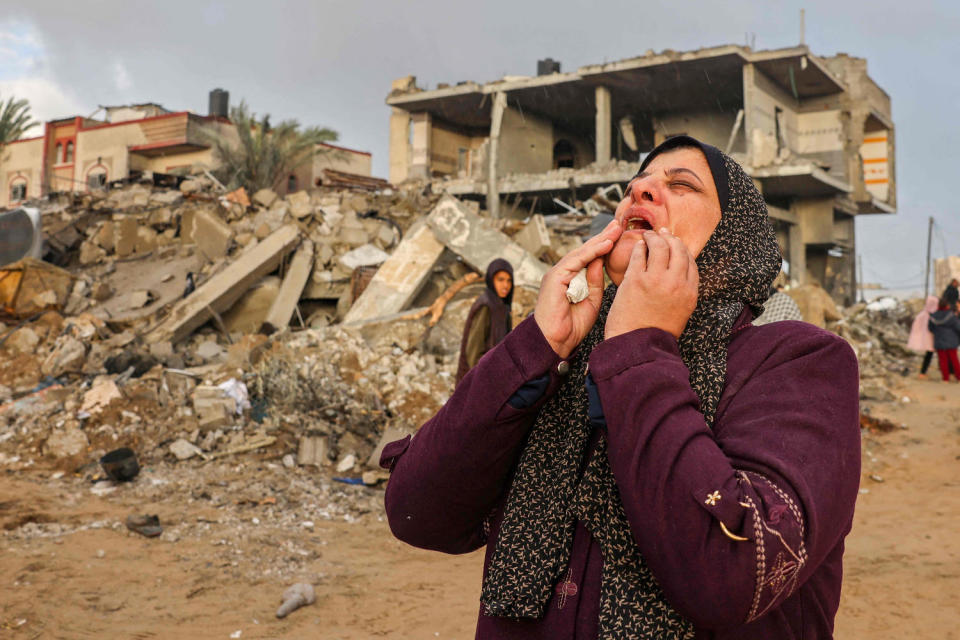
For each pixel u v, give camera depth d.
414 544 1.16
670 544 0.81
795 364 0.93
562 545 0.95
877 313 22.17
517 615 0.93
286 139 28.11
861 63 32.75
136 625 3.69
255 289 12.87
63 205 17.62
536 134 35.00
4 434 7.14
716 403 0.92
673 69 28.83
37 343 10.05
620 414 0.87
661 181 1.03
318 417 7.84
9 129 38.56
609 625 0.87
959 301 13.08
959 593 4.27
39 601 3.90
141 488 6.18
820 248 33.75
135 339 10.41
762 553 0.77
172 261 14.10
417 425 7.95
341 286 13.66
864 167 36.75
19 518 5.23
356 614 3.95
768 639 0.89
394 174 35.03
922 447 8.42
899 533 5.55
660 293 0.91
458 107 34.12
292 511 5.84
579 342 1.00
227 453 7.07
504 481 1.07
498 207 31.25
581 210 24.50
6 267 11.11
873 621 3.90
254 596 4.15
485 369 1.00
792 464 0.83
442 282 12.83
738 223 1.02
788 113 31.36
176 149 35.16
